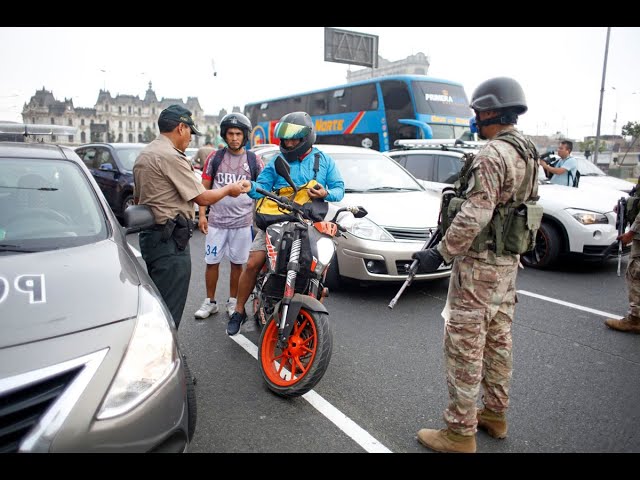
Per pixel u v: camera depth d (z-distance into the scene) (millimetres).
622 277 6559
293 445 2777
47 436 1678
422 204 5750
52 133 4957
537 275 6625
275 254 3418
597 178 11219
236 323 4215
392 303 2648
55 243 2594
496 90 2537
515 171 2463
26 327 1857
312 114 18047
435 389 3449
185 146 3537
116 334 1943
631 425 3029
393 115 14602
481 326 2578
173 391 2035
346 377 3619
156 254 3443
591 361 3934
